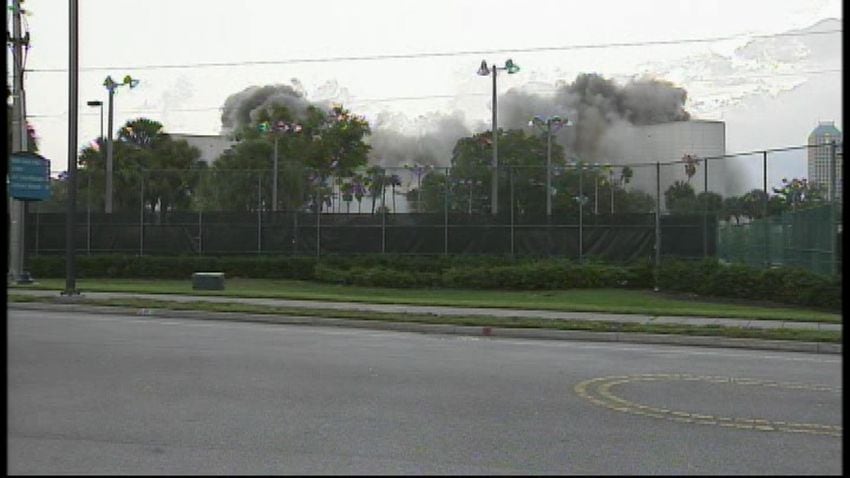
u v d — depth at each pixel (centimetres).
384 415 850
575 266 3025
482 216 3388
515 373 1141
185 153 7025
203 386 998
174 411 855
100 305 2086
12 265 2803
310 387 1003
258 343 1450
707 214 3066
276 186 3934
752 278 2516
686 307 2342
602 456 703
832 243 2238
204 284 2753
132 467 652
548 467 668
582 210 3562
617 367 1224
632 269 3012
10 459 671
